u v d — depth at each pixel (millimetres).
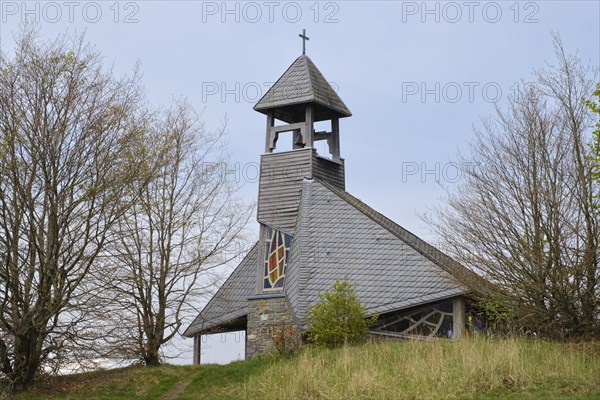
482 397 36875
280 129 62000
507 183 47688
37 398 43969
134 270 51594
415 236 61781
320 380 40406
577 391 36562
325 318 49312
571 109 47375
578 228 44844
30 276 44062
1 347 44906
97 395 45812
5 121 44125
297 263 55594
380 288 52469
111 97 54375
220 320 63188
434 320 51312
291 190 60156
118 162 46438
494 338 46062
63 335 45469
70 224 45562
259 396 41375
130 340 50969
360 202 62500
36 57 45688
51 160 44281
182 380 48625
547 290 45125
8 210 43719
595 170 45156
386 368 41562
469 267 48500
